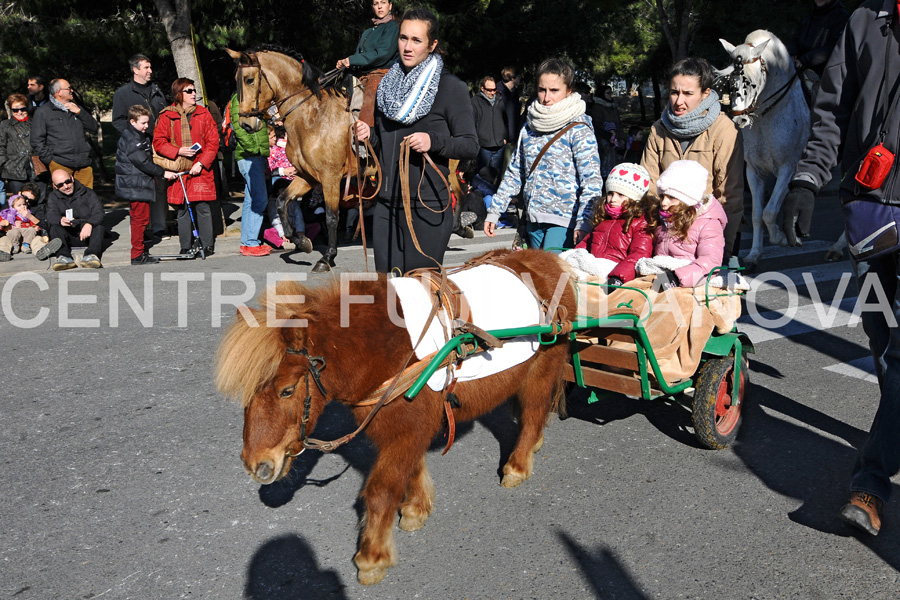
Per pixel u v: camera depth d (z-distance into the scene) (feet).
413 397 10.07
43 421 15.93
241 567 11.03
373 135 26.40
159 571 10.94
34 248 32.35
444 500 12.82
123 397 17.15
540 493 13.00
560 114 16.67
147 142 30.99
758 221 28.30
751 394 17.12
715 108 15.99
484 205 38.73
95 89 64.23
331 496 12.96
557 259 13.05
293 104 27.68
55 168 32.86
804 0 59.41
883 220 11.11
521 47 54.54
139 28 43.27
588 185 16.44
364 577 10.55
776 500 12.63
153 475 13.69
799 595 10.23
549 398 13.32
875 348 12.55
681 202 14.07
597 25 56.75
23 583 10.69
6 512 12.51
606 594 10.31
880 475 11.10
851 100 11.68
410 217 14.96
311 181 29.19
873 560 10.96
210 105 40.55
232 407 16.61
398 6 48.03
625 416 16.11
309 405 9.30
